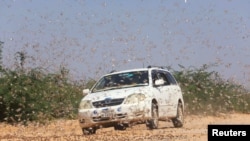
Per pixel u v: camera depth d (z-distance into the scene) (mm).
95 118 28516
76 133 31203
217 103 50000
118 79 30969
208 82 51406
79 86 47156
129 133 27266
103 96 28781
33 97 42656
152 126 29438
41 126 38281
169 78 33750
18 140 26375
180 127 33156
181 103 34188
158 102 30266
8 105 41406
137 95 28656
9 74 43906
